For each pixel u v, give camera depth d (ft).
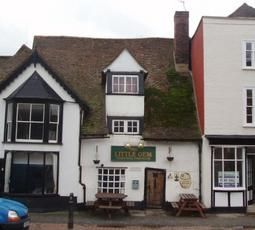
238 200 62.95
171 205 62.39
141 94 66.39
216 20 65.26
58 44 80.84
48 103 61.21
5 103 61.87
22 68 62.39
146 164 64.59
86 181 63.57
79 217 56.90
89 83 72.43
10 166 60.80
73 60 77.30
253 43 65.36
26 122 61.05
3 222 38.27
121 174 64.64
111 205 57.88
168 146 64.95
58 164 61.62
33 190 60.80
